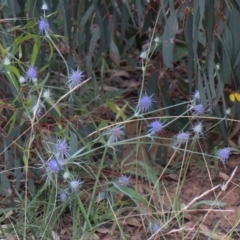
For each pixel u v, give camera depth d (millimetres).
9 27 2902
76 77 2527
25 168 2490
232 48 2686
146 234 2584
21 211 2619
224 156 2617
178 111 3258
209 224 2672
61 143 2523
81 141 2662
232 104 3051
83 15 3107
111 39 3057
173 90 3438
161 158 3092
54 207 2504
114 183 2559
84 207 2684
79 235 2508
